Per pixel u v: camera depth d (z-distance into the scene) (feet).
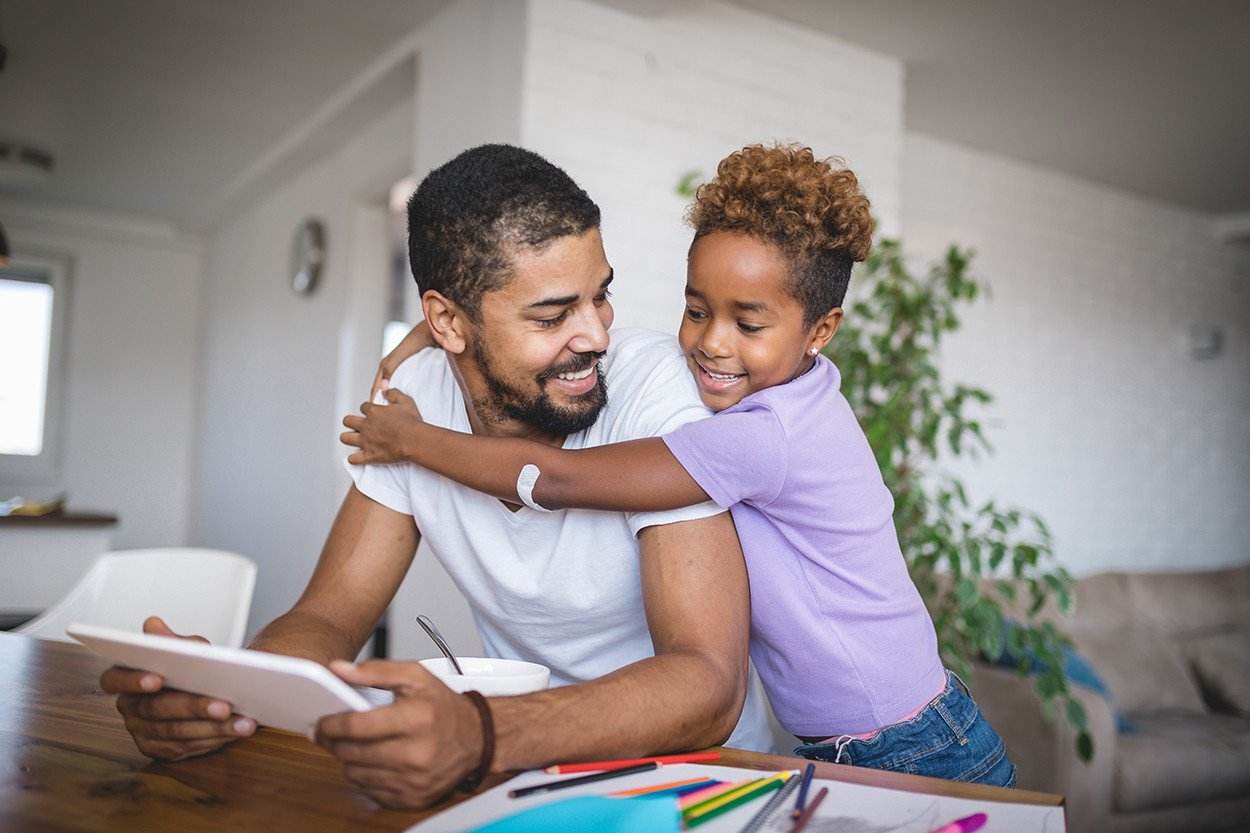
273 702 2.47
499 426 3.86
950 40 11.35
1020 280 15.30
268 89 13.52
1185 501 17.53
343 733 2.30
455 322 3.65
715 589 3.35
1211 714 12.48
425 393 4.23
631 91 10.21
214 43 12.09
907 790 2.68
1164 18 10.59
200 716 2.77
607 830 2.10
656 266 10.33
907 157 13.99
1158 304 17.30
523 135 9.59
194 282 22.47
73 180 18.43
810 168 3.77
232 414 19.48
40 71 13.09
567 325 3.55
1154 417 17.13
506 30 9.94
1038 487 15.40
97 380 21.53
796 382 3.73
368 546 4.13
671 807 2.17
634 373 3.82
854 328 9.33
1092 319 16.26
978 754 3.94
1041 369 15.52
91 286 21.49
